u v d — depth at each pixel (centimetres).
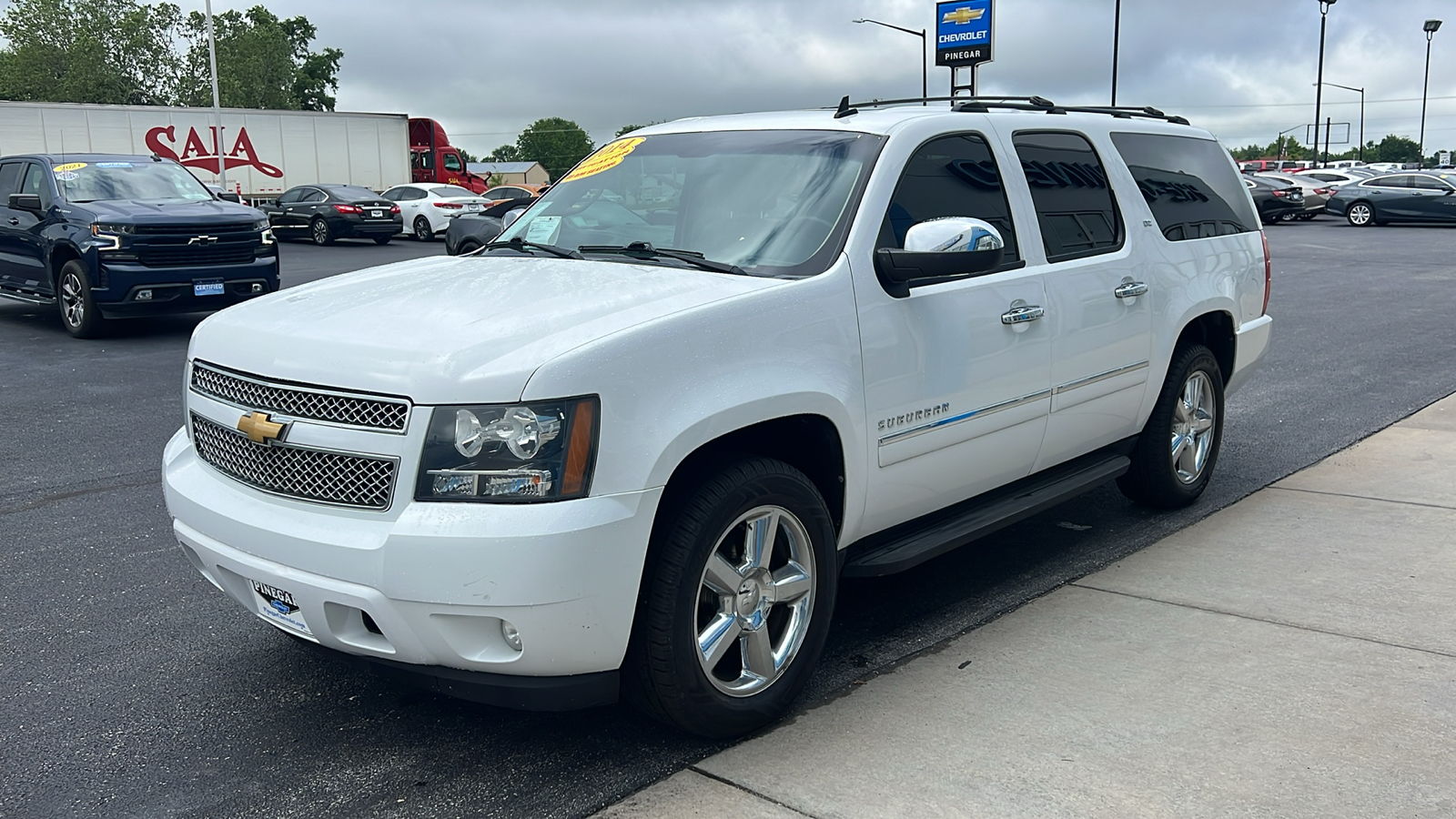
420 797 317
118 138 3073
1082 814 296
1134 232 508
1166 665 389
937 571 498
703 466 330
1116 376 491
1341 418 787
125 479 666
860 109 462
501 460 291
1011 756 328
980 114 452
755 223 394
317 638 321
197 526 342
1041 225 457
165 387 952
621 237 419
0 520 586
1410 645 402
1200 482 581
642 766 331
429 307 343
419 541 289
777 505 342
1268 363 1018
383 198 2955
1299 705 357
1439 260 2089
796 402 340
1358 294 1567
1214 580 475
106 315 1216
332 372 310
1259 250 609
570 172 483
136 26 7862
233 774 331
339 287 390
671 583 314
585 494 295
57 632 439
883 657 405
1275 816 295
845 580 491
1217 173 598
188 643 429
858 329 365
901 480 390
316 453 311
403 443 296
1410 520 551
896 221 393
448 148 4062
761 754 335
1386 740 334
